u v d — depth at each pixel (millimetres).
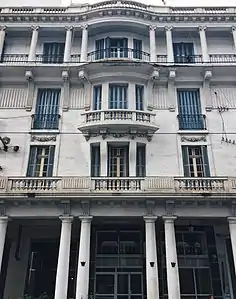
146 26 23406
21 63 22094
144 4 24172
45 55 23422
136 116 20562
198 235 20172
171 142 20719
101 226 20141
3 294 19031
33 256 20453
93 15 23281
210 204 18094
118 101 21594
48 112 21750
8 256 19984
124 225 20078
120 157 20672
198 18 23484
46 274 20047
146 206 17969
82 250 16984
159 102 21812
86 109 21453
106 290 18625
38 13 23562
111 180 18391
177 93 22328
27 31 23938
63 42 24156
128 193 17672
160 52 23578
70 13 23453
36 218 18375
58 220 19141
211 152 20469
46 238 20812
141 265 19188
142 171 20312
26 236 20750
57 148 20578
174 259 16781
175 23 23547
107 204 18047
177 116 21391
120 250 19656
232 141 20750
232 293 18484
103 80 21844
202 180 18422
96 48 23703
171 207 17922
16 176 19156
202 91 22109
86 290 16203
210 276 19047
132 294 18531
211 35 24234
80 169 20016
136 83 21906
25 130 21078
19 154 20469
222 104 21766
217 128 21094
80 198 17719
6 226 18047
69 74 22047
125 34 23750
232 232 17531
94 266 19125
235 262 16891
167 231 17438
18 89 22297
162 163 20172
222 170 20047
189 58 23141
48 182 18531
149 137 20672
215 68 21812
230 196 17688
